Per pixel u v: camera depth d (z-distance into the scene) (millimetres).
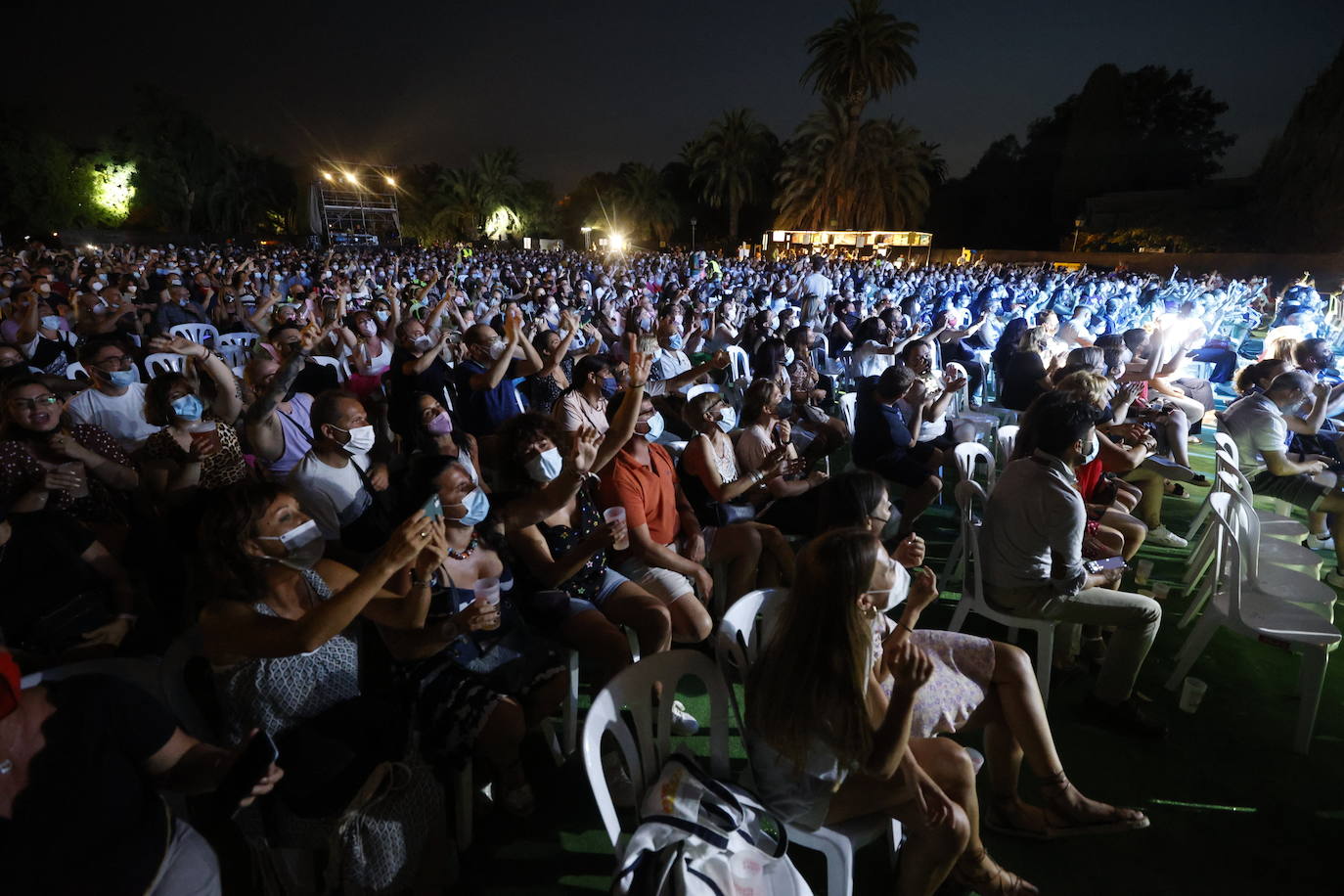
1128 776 3123
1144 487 5492
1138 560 5156
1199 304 13508
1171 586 4766
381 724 2320
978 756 2664
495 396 5629
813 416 6117
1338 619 4367
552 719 3357
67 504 3607
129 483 3908
